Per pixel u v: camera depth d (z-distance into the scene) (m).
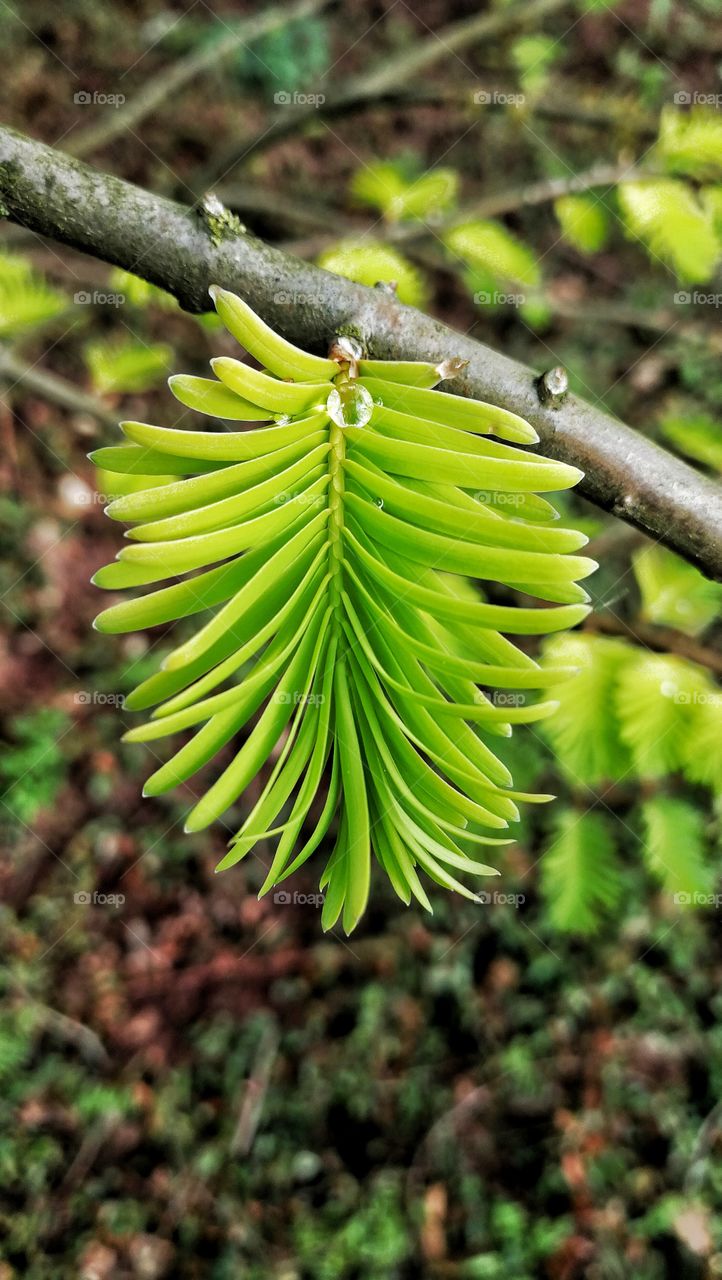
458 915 0.28
